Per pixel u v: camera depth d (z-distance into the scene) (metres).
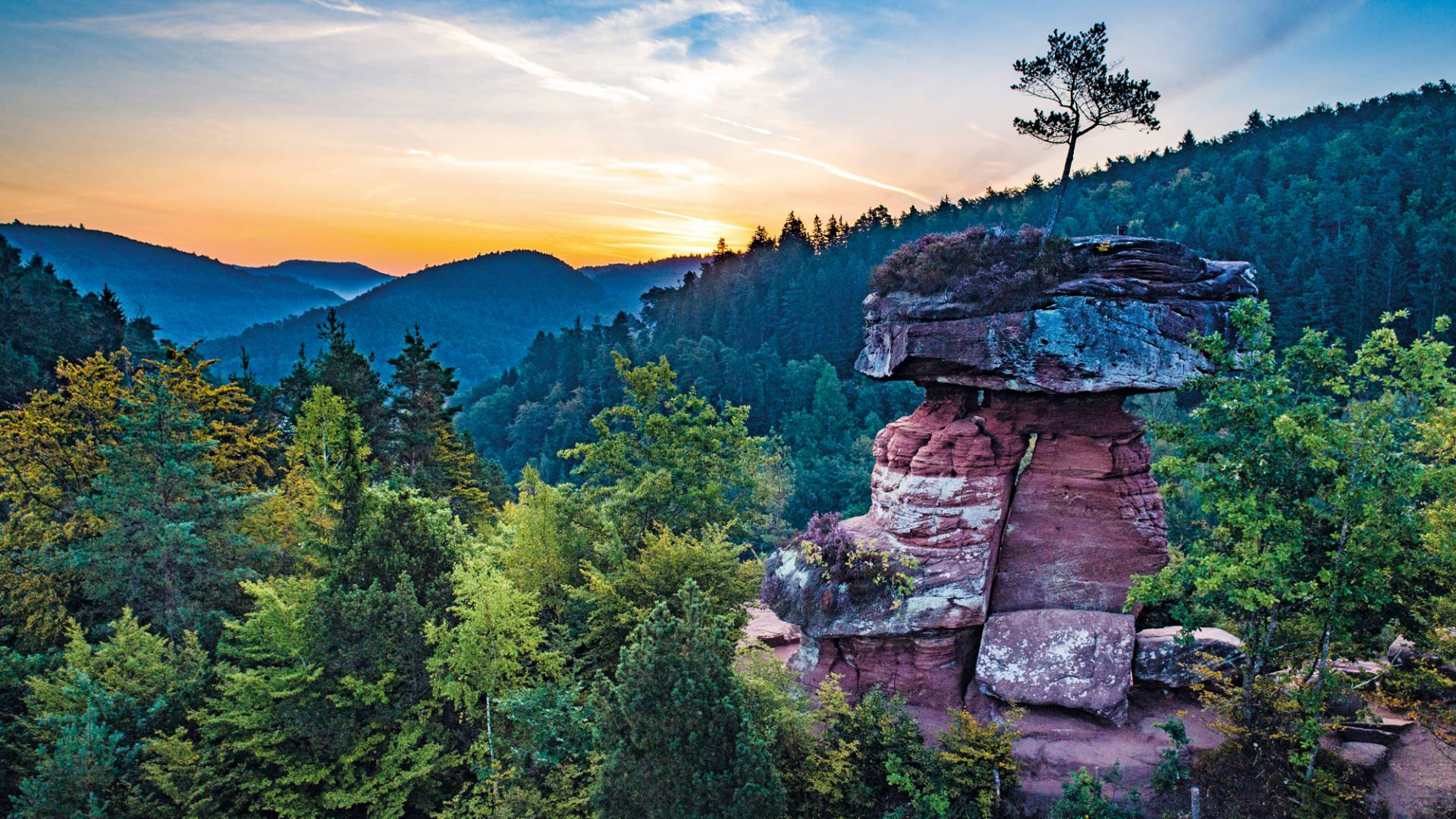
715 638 17.92
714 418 39.44
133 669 23.50
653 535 29.28
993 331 23.56
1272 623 20.92
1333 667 24.48
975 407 26.72
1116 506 25.73
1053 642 23.91
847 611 25.28
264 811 22.81
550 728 21.12
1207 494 21.64
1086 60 24.83
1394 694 22.83
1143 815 19.44
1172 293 23.53
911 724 22.42
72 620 24.91
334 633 23.08
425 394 50.47
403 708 23.55
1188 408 78.94
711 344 134.38
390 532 26.11
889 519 26.22
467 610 22.98
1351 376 20.66
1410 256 86.06
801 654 27.36
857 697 26.02
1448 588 20.91
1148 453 26.38
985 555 25.09
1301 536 19.95
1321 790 19.33
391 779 22.14
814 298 137.25
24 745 22.23
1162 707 23.92
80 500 29.69
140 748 21.39
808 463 90.06
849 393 114.75
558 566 29.78
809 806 20.95
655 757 16.77
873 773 21.94
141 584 29.59
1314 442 19.08
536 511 30.34
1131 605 25.06
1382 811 19.28
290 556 33.28
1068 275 23.95
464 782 23.36
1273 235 103.38
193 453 32.81
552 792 20.83
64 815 18.97
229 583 30.62
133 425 30.88
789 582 26.66
